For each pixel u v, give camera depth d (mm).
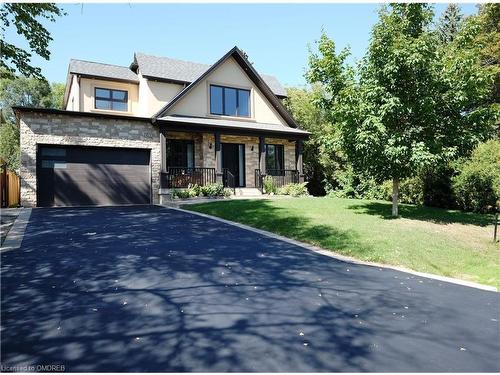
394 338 3877
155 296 4852
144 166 16375
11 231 8578
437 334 4016
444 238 9430
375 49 10984
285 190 19016
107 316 4184
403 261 7383
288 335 3854
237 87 19797
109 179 15531
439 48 12289
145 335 3744
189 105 18062
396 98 10320
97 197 15242
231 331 3902
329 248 8109
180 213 12281
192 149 19016
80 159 14984
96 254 6738
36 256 6500
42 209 12898
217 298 4875
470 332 4098
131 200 15953
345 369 3205
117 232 8734
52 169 14453
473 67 11000
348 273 6367
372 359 3400
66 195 14641
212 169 17969
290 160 22141
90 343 3547
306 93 26578
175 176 17375
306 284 5625
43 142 14125
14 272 5637
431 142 10859
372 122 10289
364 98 10930
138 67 19828
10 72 15320
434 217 12656
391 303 4984
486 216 13492
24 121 13859
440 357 3482
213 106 19094
